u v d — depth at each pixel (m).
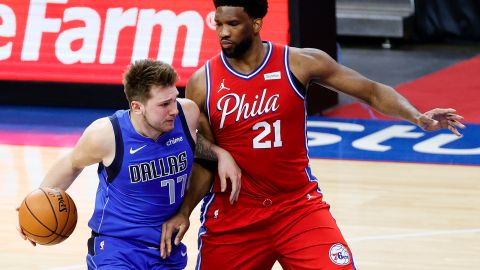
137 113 10.18
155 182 10.51
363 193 18.14
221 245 11.33
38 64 25.19
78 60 24.89
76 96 25.19
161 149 10.43
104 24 24.69
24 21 25.27
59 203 10.58
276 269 14.52
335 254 10.68
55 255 15.31
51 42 25.09
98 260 10.67
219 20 10.49
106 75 24.69
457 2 33.00
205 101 10.99
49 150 21.41
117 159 10.37
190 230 16.20
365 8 32.75
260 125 10.87
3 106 25.64
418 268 14.43
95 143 10.32
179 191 10.73
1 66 25.41
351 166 19.94
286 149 10.94
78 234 16.22
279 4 22.97
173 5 24.11
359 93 11.02
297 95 10.86
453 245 15.38
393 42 33.50
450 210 17.12
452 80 27.86
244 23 10.45
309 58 10.89
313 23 23.50
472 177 19.05
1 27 25.41
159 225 10.80
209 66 11.02
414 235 15.84
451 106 24.84
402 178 19.05
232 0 10.36
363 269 14.40
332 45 24.45
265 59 10.84
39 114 24.75
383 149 21.14
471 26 33.00
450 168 19.67
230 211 11.20
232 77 10.86
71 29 24.94
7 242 15.88
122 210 10.62
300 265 10.89
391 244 15.45
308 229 10.89
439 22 33.19
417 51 32.16
